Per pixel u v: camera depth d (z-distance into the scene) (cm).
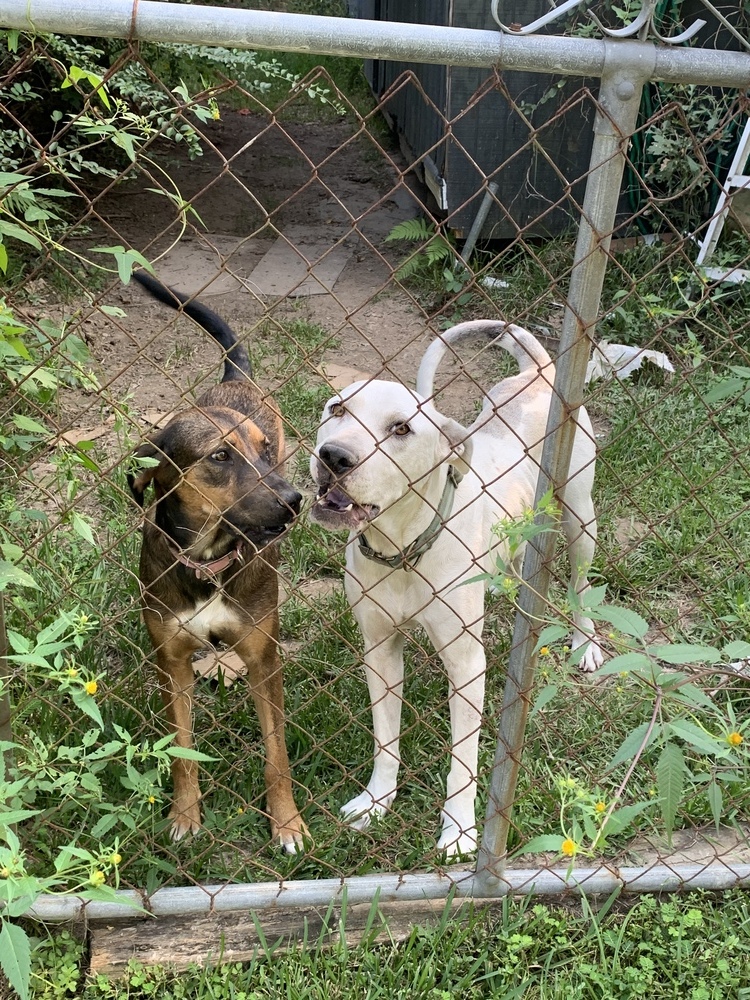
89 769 144
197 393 336
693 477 285
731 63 125
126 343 373
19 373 138
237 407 232
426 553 178
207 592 177
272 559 191
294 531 258
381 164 609
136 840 170
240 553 178
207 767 193
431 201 514
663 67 124
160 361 361
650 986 156
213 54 315
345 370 358
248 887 163
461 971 158
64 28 118
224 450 176
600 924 164
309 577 236
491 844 162
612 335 370
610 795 188
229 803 189
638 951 161
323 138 666
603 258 132
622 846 178
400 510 171
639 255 389
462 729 184
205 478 175
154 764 185
